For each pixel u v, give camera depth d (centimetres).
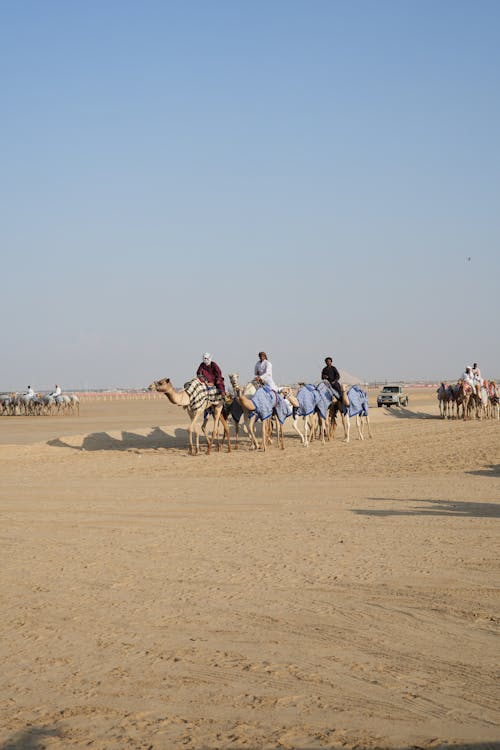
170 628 738
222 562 1015
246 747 501
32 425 4906
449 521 1305
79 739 515
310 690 589
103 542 1164
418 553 1055
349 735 516
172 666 640
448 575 933
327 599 833
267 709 557
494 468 2120
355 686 596
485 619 760
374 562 1004
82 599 843
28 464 2411
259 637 710
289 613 783
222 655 664
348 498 1598
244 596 848
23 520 1373
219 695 582
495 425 4216
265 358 2875
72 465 2377
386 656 659
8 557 1062
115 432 3472
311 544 1125
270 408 2780
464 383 4856
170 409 7850
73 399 7156
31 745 507
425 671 625
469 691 585
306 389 2948
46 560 1041
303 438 2941
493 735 515
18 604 826
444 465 2214
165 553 1077
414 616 771
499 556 1033
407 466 2208
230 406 2888
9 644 699
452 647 681
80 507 1523
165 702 571
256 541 1155
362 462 2342
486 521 1301
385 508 1457
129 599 841
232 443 3183
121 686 600
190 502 1580
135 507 1518
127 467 2314
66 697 582
